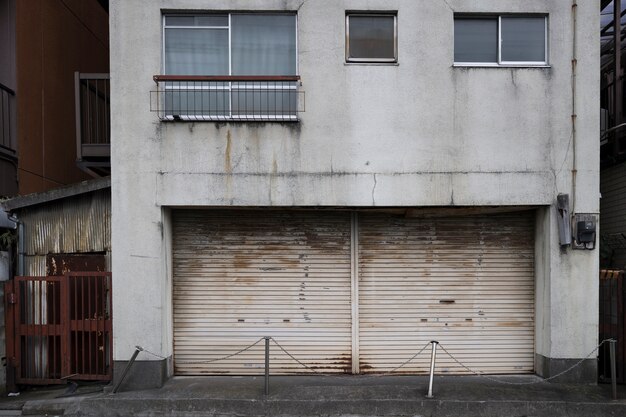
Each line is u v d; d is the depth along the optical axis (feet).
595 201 23.52
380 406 20.95
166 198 23.26
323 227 25.27
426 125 23.57
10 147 28.96
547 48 24.00
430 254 25.35
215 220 25.13
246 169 23.43
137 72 23.36
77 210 25.30
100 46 42.34
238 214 25.16
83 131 32.63
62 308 24.06
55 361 23.98
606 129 30.66
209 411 21.24
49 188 33.19
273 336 25.08
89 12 40.06
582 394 21.72
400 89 23.61
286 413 21.03
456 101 23.63
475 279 25.34
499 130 23.62
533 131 23.66
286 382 23.66
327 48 23.54
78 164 28.94
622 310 23.63
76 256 24.97
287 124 23.50
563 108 23.71
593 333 23.39
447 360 25.13
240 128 23.45
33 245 25.17
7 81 29.17
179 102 23.89
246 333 25.07
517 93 23.70
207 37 24.23
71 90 36.73
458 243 25.36
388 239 25.34
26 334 24.04
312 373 25.07
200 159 23.38
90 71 40.19
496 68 23.70
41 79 32.32
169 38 24.14
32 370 24.41
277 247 25.18
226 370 25.03
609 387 22.88
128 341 22.99
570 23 23.80
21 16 29.96
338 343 25.12
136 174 23.24
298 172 23.44
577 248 23.40
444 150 23.53
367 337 25.18
